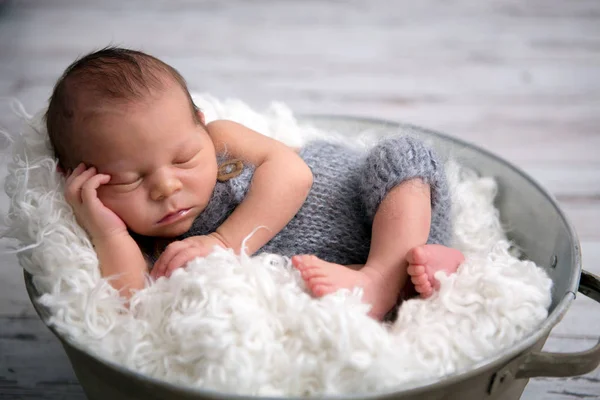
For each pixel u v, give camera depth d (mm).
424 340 869
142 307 909
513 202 1266
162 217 992
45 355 1296
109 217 971
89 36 2506
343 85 2275
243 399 722
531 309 921
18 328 1352
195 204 1016
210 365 795
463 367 833
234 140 1103
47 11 2705
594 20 2633
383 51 2486
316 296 927
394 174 1035
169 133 969
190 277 875
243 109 1354
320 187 1103
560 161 1870
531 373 889
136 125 948
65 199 992
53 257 932
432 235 1087
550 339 1297
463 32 2590
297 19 2713
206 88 2223
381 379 796
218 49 2473
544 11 2719
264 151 1083
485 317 909
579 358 868
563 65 2357
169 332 851
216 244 975
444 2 2828
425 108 2148
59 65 2285
